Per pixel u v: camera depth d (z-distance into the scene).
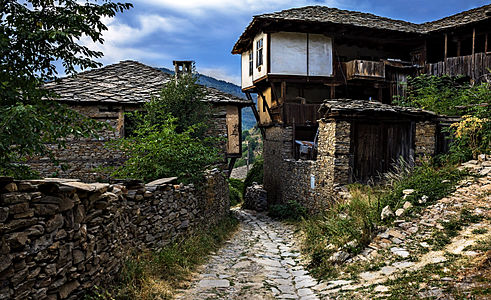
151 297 4.10
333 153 10.70
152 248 5.59
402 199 7.22
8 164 4.46
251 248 7.99
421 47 19.16
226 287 4.95
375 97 20.81
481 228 5.30
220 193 11.82
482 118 8.95
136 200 5.12
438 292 3.67
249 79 20.86
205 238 7.72
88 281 3.56
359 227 6.67
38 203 2.84
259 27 17.41
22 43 4.62
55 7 4.88
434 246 5.19
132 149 8.05
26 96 4.77
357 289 4.41
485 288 3.47
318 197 12.02
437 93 15.08
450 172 7.86
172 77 13.58
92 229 3.67
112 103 11.54
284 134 17.36
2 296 2.39
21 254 2.58
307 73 17.64
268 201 19.62
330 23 16.59
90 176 11.33
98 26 5.04
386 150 11.04
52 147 11.16
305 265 6.40
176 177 7.15
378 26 17.70
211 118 12.71
